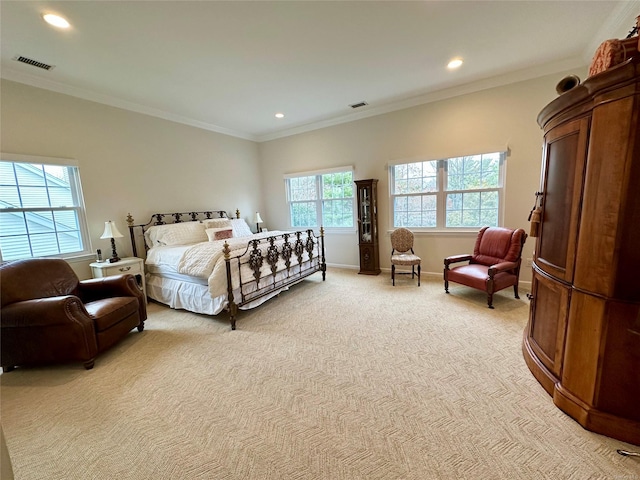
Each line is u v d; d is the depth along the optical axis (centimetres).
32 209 319
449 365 215
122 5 205
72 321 225
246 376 213
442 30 259
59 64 288
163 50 269
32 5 200
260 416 172
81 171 353
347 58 301
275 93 382
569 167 164
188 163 482
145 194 422
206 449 150
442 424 159
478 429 155
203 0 204
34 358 230
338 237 553
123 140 394
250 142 599
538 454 138
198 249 331
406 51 293
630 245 136
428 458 139
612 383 145
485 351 232
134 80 329
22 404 191
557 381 172
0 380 221
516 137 373
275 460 141
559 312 172
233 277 309
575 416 157
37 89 316
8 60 278
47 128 324
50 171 332
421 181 455
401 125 452
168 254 364
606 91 136
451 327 278
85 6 204
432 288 402
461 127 405
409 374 207
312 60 301
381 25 246
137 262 367
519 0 221
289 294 400
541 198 199
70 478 136
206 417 173
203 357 244
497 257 359
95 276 349
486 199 411
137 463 142
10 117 298
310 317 319
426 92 411
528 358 208
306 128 546
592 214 146
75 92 344
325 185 557
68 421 174
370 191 470
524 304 331
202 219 506
